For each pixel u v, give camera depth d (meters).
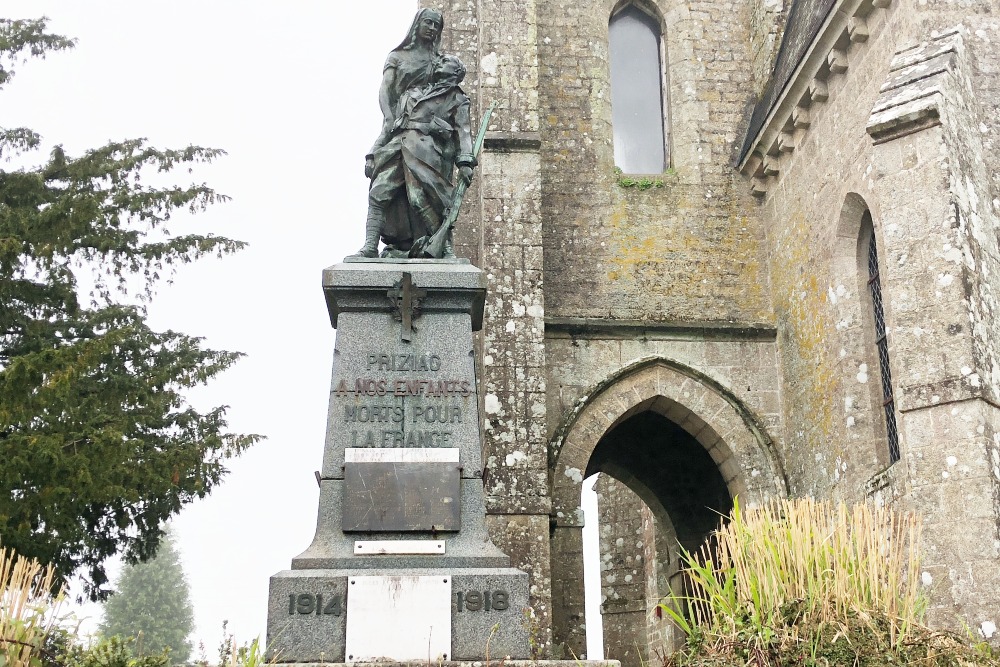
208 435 20.88
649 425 20.72
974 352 12.15
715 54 19.88
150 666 7.32
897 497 13.62
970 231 12.77
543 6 19.88
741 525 8.25
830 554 7.94
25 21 21.22
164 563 50.56
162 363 21.67
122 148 22.25
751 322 18.34
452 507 9.05
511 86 18.09
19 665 6.71
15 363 15.55
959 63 13.60
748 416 17.80
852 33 15.45
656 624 22.78
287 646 8.30
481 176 17.78
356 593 8.44
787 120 17.53
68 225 18.31
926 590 11.04
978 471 11.77
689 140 19.30
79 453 16.41
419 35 10.78
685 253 18.72
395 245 10.49
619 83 20.12
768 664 7.34
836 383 15.97
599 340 17.97
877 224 14.86
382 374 9.48
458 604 8.48
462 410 9.40
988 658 7.77
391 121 10.58
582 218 18.73
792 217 17.75
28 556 15.97
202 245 21.98
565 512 17.12
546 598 15.68
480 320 10.38
